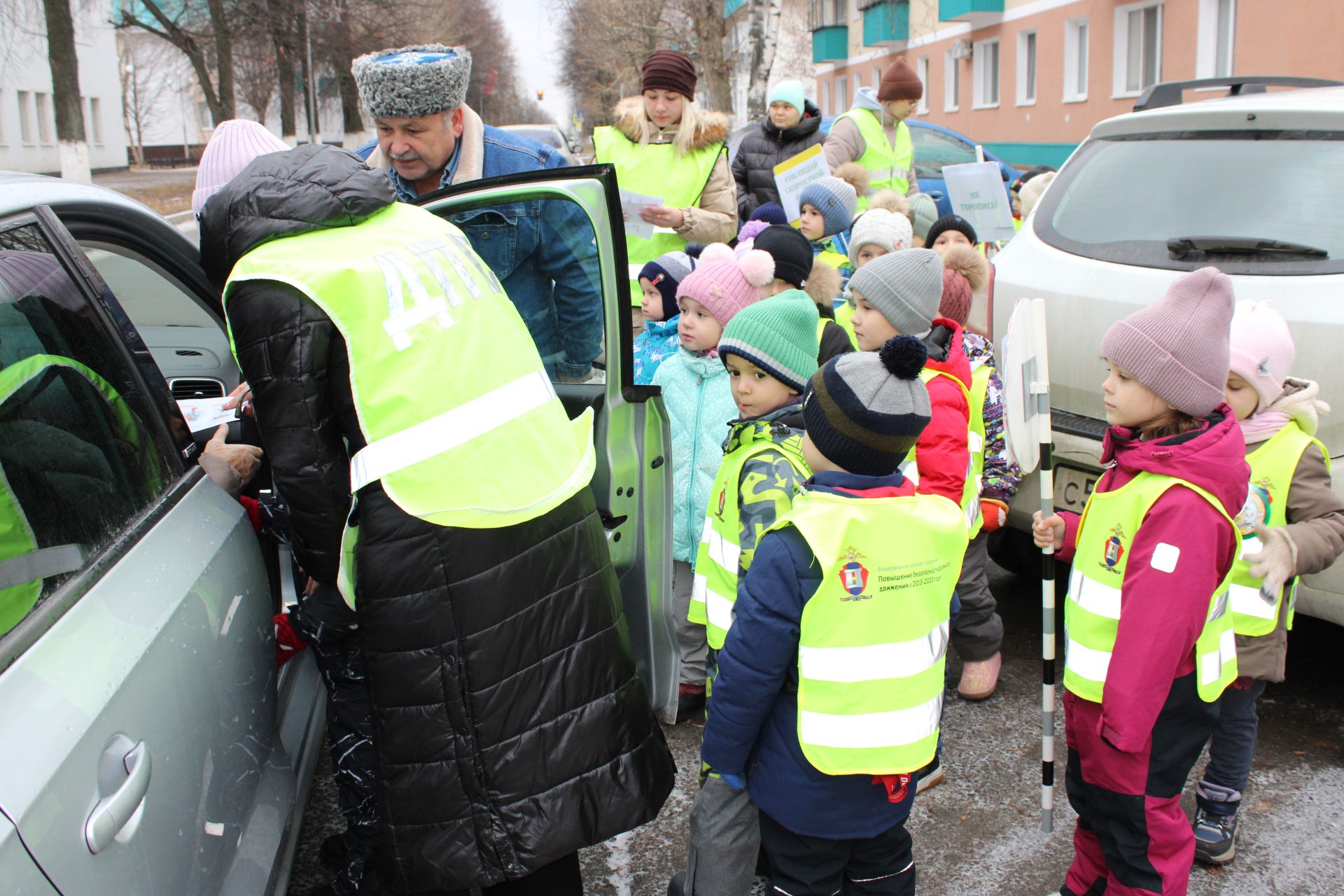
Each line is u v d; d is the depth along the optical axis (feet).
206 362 12.42
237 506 7.33
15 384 5.28
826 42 110.83
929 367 10.05
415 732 6.41
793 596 6.45
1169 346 7.20
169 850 5.11
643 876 9.11
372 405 6.18
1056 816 9.82
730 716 6.66
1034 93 73.82
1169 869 7.50
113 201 7.88
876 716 6.48
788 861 6.98
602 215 8.81
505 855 6.46
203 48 104.88
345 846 8.11
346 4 120.98
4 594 4.58
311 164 6.65
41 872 4.00
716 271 10.71
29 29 95.09
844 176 20.20
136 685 5.00
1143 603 7.00
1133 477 7.43
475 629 6.34
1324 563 8.32
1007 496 11.49
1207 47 54.08
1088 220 12.96
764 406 8.46
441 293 6.61
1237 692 8.75
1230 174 12.01
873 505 6.43
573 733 6.65
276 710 7.40
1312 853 9.27
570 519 6.81
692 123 15.93
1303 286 10.73
